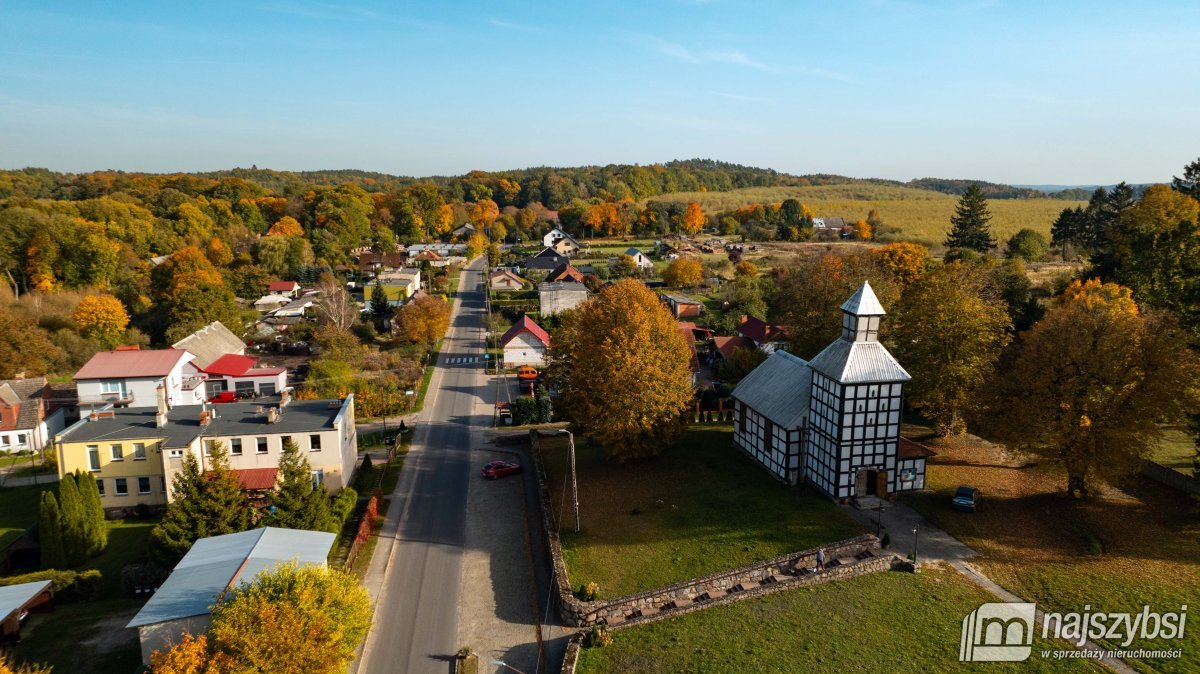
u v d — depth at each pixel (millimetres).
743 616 38281
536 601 42469
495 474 61656
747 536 45625
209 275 120000
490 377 97188
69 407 80438
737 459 59812
